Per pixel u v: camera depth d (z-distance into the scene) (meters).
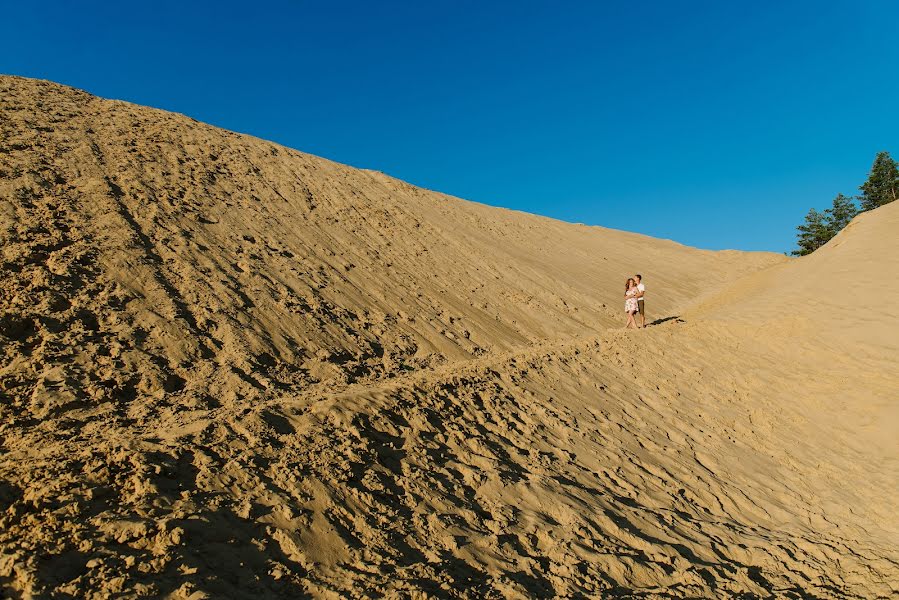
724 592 4.29
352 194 16.98
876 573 5.12
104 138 11.95
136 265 7.53
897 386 8.93
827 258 15.32
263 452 4.21
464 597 3.30
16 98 12.30
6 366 5.04
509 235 22.95
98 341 5.86
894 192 40.41
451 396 6.37
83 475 3.43
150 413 4.96
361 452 4.59
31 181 8.49
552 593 3.64
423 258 14.41
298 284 9.48
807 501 6.69
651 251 31.73
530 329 12.66
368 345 8.56
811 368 10.09
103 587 2.59
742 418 8.60
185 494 3.48
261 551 3.23
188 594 2.69
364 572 3.32
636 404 8.27
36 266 6.61
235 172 13.80
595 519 4.79
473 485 4.77
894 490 6.98
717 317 12.77
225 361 6.45
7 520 2.95
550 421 6.69
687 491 6.16
